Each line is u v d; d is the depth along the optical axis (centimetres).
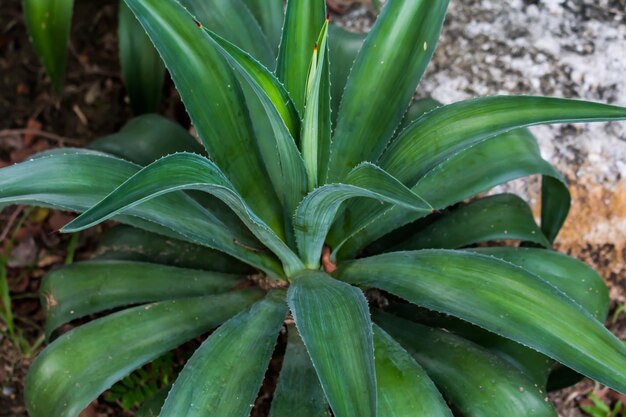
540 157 147
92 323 141
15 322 179
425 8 142
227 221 150
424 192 147
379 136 144
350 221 144
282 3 158
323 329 128
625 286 172
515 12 180
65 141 194
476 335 147
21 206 188
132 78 177
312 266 145
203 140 141
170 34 139
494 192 169
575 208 170
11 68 197
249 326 138
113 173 136
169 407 130
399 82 143
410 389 131
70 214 187
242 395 132
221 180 127
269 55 150
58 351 139
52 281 149
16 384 174
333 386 122
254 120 150
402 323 145
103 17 202
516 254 147
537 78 174
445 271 136
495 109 134
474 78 175
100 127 196
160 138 158
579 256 171
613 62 175
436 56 178
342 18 186
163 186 120
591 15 179
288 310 142
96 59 200
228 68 142
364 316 128
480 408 134
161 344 141
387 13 143
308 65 139
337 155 145
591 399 171
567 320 130
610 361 127
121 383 163
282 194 149
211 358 134
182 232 139
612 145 170
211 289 151
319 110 136
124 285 149
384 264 141
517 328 130
